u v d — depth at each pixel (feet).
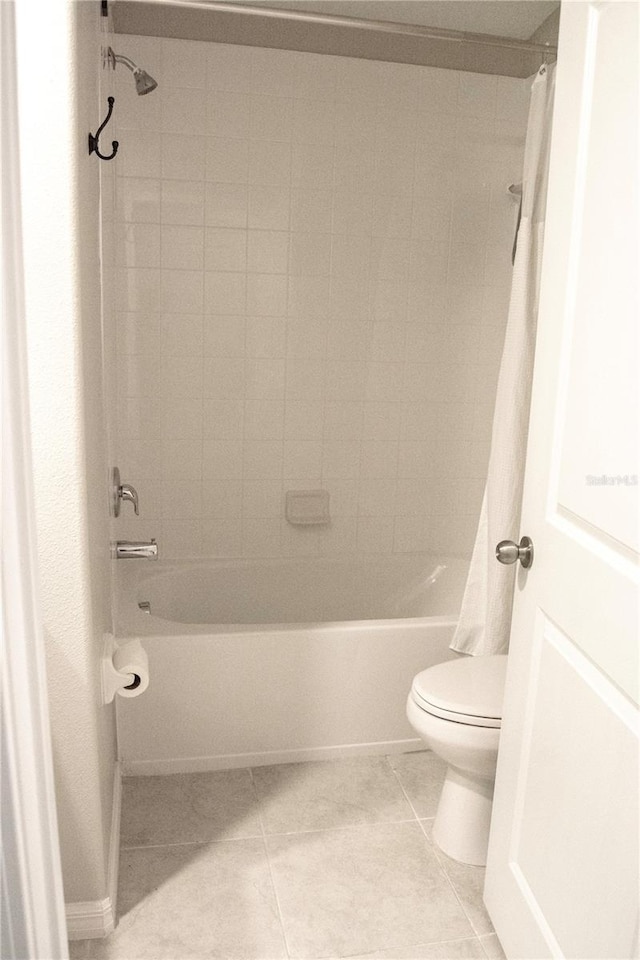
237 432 9.80
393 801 7.18
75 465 4.63
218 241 9.30
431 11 8.81
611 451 3.91
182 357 9.46
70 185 4.26
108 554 6.50
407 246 9.85
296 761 7.77
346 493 10.31
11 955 3.03
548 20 8.90
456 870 6.30
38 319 4.40
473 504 10.77
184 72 8.87
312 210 9.49
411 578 10.34
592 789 4.06
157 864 6.24
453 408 10.41
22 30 4.04
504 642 7.23
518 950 5.01
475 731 5.89
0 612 2.68
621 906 3.73
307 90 9.22
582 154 4.30
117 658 5.79
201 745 7.53
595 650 4.03
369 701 7.82
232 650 7.38
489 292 10.20
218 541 10.02
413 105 9.54
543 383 4.78
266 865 6.27
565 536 4.42
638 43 3.67
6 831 2.92
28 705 2.90
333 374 9.95
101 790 5.46
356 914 5.78
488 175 9.91
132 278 9.16
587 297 4.21
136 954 5.35
